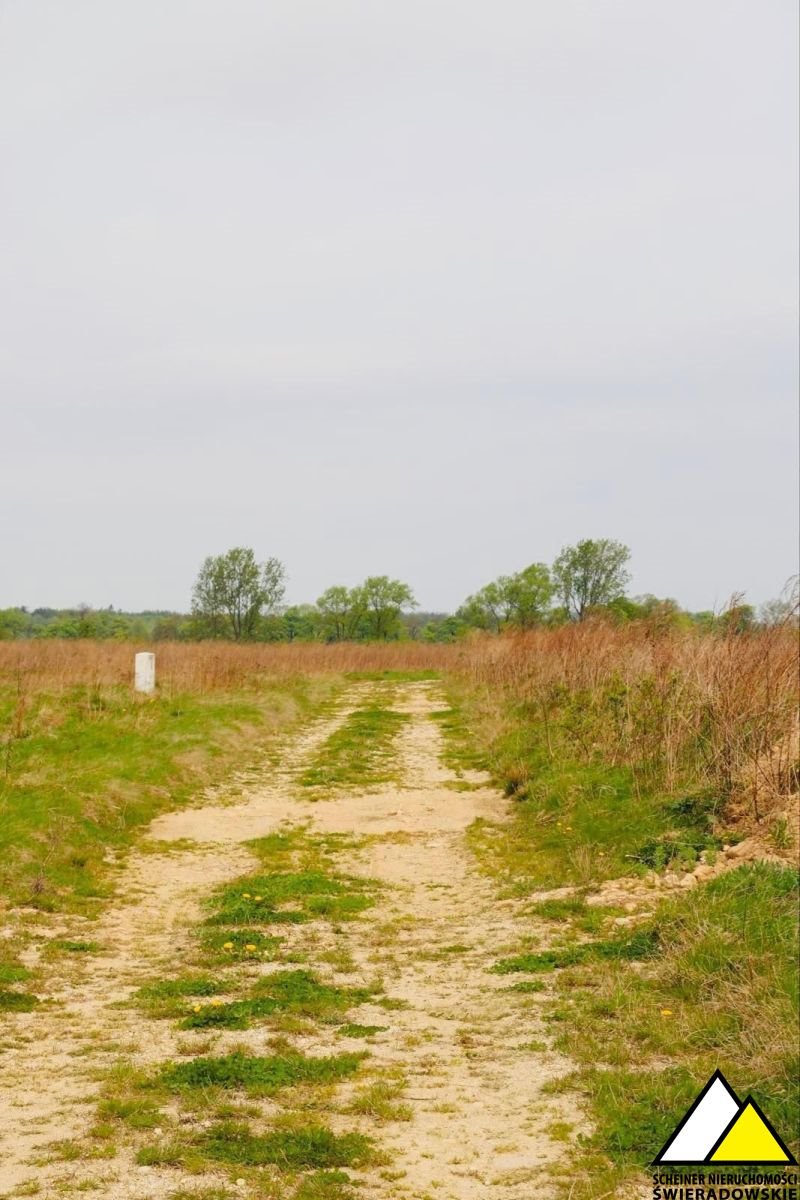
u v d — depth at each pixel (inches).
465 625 2950.3
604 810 554.9
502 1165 221.8
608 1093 250.4
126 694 961.5
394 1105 251.9
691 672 628.4
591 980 338.6
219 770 777.6
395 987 352.5
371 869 527.2
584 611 1109.7
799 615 601.6
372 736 968.9
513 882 483.8
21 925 422.6
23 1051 293.9
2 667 1165.7
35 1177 213.8
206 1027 312.0
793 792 490.6
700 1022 288.5
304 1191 207.8
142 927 436.5
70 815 567.5
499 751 802.2
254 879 499.2
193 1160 220.5
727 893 377.7
